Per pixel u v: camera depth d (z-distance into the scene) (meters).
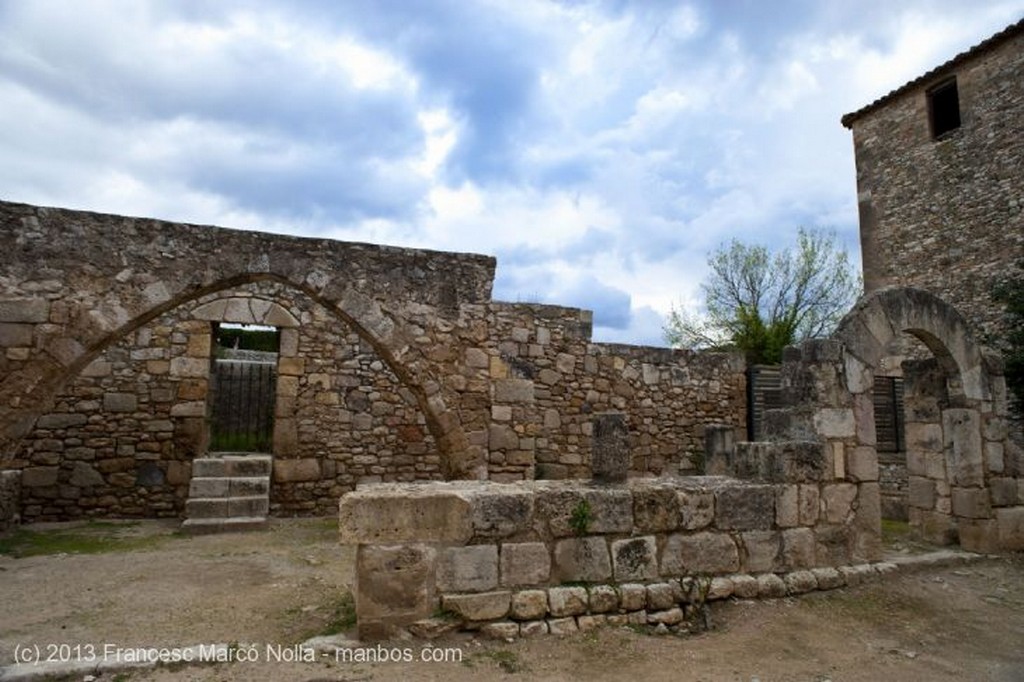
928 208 12.48
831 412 5.50
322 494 9.48
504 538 4.13
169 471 8.98
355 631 3.91
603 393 10.40
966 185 11.89
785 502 5.06
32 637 3.96
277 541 7.22
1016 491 6.71
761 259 19.77
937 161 12.42
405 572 3.89
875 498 5.57
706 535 4.70
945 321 6.55
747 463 5.34
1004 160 11.36
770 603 4.71
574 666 3.61
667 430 11.00
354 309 7.75
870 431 5.68
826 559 5.19
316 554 6.46
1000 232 11.27
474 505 4.09
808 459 5.25
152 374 9.10
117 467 8.80
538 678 3.43
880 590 5.12
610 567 4.34
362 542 3.85
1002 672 3.75
